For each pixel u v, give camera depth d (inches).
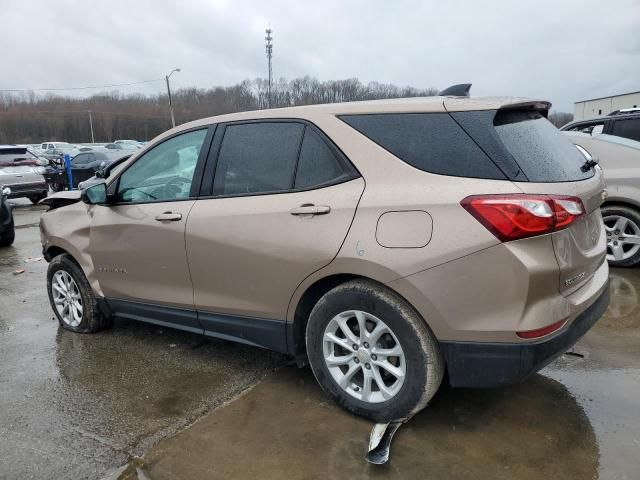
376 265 102.7
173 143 143.8
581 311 103.8
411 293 100.3
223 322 132.6
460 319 98.0
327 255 108.7
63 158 746.8
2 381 141.5
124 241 150.1
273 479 96.9
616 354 142.9
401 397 106.0
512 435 107.4
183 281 138.3
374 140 109.0
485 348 97.7
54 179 743.1
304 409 120.6
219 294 131.0
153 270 144.6
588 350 145.8
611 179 213.2
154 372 143.8
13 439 113.1
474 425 111.2
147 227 142.6
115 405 126.3
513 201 93.3
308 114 119.4
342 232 107.2
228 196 128.3
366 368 111.4
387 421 110.0
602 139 222.1
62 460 105.1
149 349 160.2
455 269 96.7
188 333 172.2
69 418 121.0
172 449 107.2
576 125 295.0
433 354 102.5
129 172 152.4
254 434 111.2
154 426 116.2
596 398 121.2
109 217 154.9
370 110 112.0
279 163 121.2
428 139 104.4
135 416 120.8
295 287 116.0
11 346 166.9
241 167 127.6
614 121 278.2
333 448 105.3
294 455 103.5
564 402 119.6
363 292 106.6
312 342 117.4
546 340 96.1
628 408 116.6
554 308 96.3
